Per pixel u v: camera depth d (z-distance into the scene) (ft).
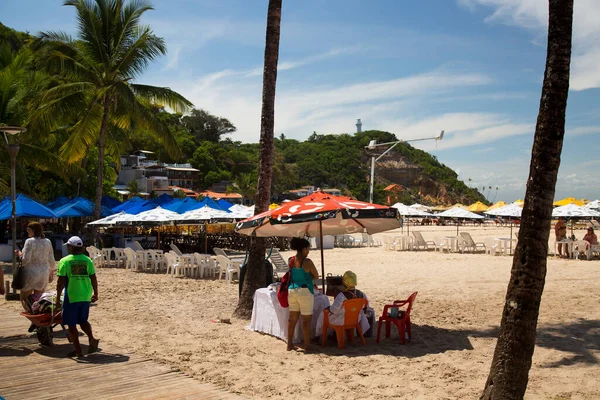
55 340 25.58
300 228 31.32
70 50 72.33
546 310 33.53
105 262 61.82
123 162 260.01
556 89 14.17
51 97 71.05
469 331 28.19
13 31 136.36
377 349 24.52
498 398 14.51
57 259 68.08
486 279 48.57
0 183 71.15
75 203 73.31
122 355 22.95
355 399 17.83
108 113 76.54
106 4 72.64
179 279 49.93
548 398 18.22
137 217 64.34
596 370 21.25
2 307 34.30
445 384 19.39
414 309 34.63
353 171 538.06
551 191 14.32
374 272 54.85
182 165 318.24
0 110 74.23
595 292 40.27
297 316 24.36
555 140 14.17
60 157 77.71
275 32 32.42
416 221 239.91
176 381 19.45
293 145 604.08
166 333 27.50
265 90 32.45
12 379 19.43
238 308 31.86
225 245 86.84
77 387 18.60
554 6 14.28
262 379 19.88
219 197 281.13
